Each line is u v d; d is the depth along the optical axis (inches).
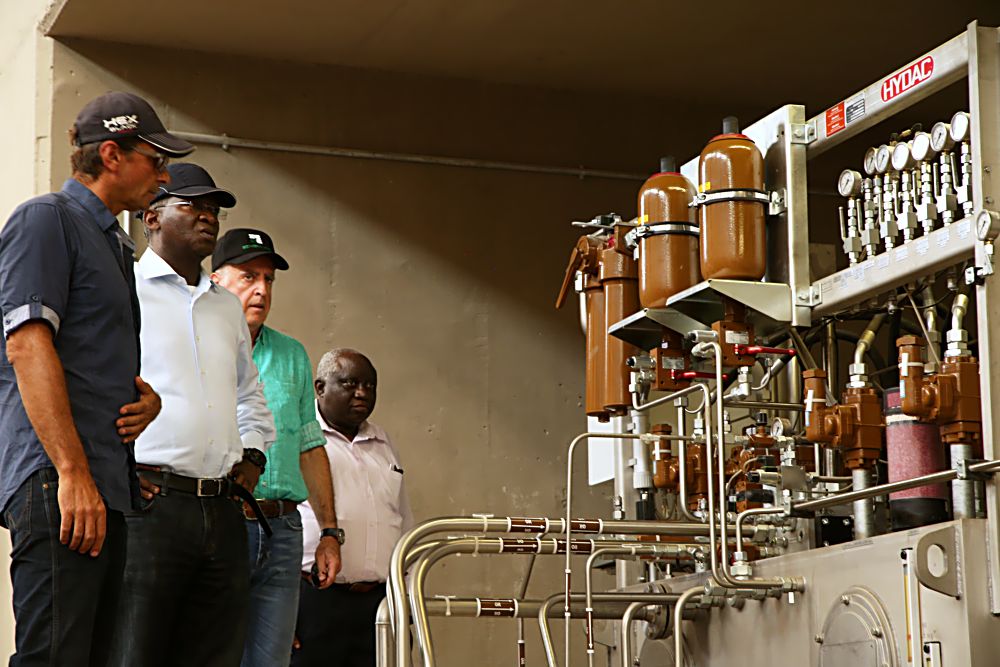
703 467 151.8
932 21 209.2
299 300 215.2
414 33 211.3
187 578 117.0
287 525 146.8
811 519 136.8
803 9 204.4
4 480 94.9
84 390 97.5
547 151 231.5
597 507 223.9
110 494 97.1
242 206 214.4
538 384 224.7
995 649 101.7
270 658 143.9
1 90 229.5
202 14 202.7
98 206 102.6
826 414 124.6
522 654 134.0
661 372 143.3
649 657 151.2
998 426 105.7
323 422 179.0
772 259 136.5
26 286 94.7
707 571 138.5
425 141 225.0
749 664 130.3
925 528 105.2
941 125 113.5
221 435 119.9
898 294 135.3
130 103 104.8
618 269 153.7
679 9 203.6
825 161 245.0
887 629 109.0
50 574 92.4
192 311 123.4
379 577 171.8
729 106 242.2
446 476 217.8
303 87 219.9
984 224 107.1
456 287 223.3
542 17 205.9
